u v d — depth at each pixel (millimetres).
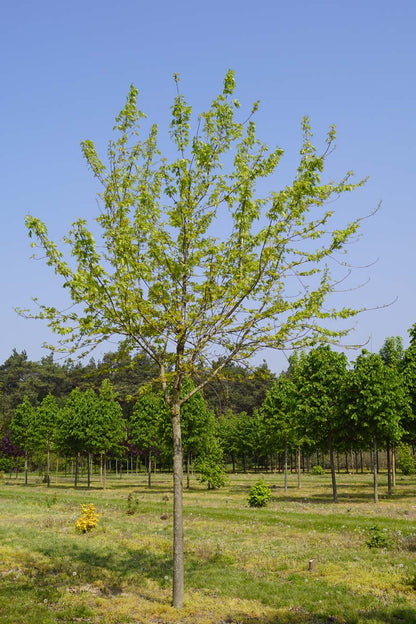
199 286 10469
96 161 11062
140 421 49875
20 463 74375
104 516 24500
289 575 12734
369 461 73938
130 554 15492
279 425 40719
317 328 10383
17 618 9391
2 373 120500
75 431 47531
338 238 10406
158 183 11359
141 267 10461
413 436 35031
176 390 10930
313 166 10195
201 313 10773
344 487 43312
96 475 76812
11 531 19078
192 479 60625
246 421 73688
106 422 48312
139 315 10562
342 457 77812
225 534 18922
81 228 10109
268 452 58562
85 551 15664
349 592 11070
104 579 12555
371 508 26781
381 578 11992
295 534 18516
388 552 14742
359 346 10336
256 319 10570
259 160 10773
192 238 10906
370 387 30375
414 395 34750
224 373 11484
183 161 10695
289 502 31125
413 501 30812
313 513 24500
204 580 12383
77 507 28062
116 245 10500
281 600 10711
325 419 31547
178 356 10414
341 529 19203
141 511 25984
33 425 54750
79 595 11195
